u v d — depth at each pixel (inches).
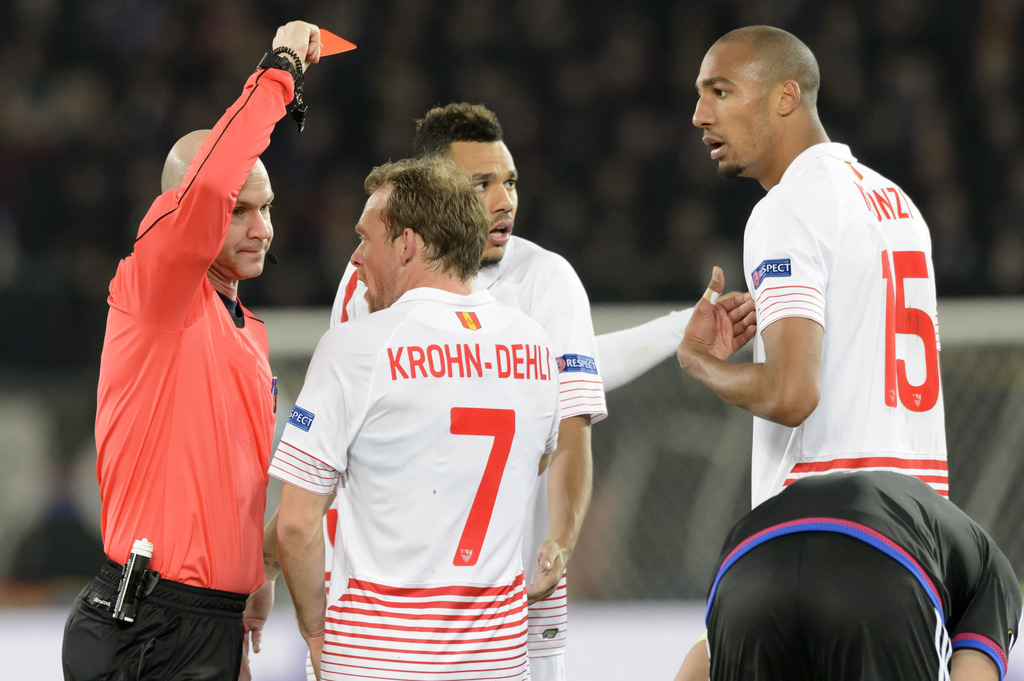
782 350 334.0
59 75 1433.3
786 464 356.2
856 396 347.6
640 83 1491.1
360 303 410.3
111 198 1349.7
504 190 394.9
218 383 333.7
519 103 1469.0
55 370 999.6
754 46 371.9
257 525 343.0
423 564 309.0
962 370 758.5
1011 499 753.6
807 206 345.7
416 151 402.6
